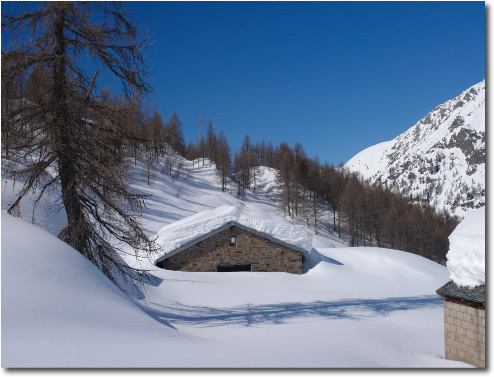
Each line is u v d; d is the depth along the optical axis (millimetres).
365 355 9258
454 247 10961
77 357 5004
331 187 91938
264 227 23578
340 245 65625
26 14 9352
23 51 9172
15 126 9023
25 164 9508
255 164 115938
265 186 98938
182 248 22344
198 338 8227
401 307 16016
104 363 4984
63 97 9492
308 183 88562
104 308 7422
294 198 78438
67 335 5785
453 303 10664
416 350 10984
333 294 18984
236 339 8906
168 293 16188
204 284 18625
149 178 66062
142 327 7516
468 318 10078
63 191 9977
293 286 20078
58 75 9648
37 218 13625
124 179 10609
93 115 10039
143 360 5367
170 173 79000
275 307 14883
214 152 105625
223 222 23016
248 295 17125
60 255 8109
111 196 10211
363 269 27172
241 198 84625
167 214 52312
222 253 22984
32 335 5441
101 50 10055
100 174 9844
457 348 10375
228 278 20781
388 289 22188
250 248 23312
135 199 10516
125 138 10211
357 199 69812
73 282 7605
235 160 95625
